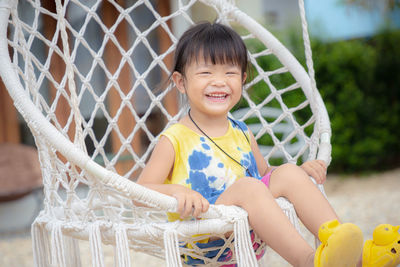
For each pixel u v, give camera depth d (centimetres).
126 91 532
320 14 594
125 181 103
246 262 104
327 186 467
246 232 106
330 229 95
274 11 621
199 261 126
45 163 129
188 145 139
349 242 90
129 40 528
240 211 109
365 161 518
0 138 519
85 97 512
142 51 535
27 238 334
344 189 447
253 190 112
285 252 105
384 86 524
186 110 166
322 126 148
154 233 107
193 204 105
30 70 129
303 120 475
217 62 135
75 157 105
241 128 158
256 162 159
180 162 137
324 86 509
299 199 118
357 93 509
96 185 107
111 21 520
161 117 552
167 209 104
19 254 291
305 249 103
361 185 460
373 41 554
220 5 183
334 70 508
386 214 336
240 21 183
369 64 518
